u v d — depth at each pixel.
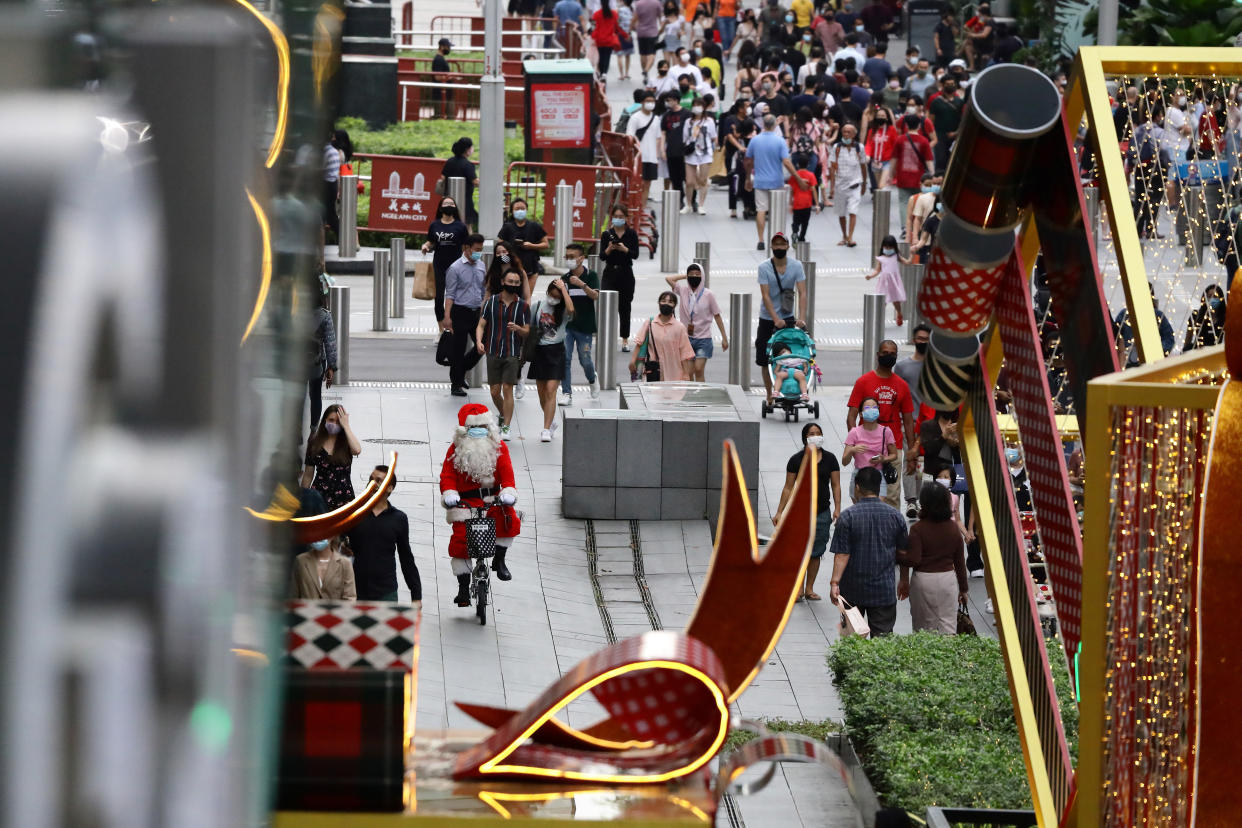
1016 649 17.95
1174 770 12.69
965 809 20.50
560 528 42.28
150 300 4.59
